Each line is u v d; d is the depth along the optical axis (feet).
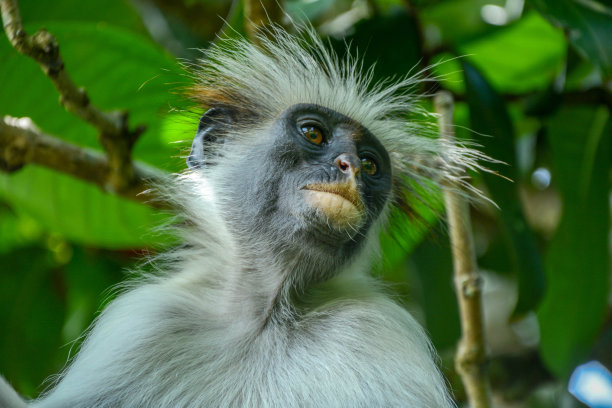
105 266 42.19
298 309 28.14
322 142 28.43
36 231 42.80
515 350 44.83
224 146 30.17
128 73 32.55
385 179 29.71
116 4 35.76
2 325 41.52
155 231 32.63
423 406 25.16
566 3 29.71
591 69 36.11
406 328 27.27
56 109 33.60
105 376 26.04
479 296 28.40
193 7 38.45
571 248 34.99
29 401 28.48
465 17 37.99
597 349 44.16
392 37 33.01
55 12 35.19
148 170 31.17
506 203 30.27
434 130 34.60
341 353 25.79
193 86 31.78
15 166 29.86
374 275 31.65
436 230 36.52
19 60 31.45
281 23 32.30
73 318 41.50
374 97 32.48
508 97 36.27
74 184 35.63
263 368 26.09
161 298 27.71
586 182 34.86
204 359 26.32
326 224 26.96
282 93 31.45
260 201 27.99
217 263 28.91
